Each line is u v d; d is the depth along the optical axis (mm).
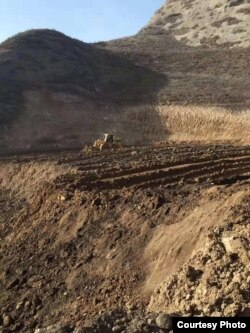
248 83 48469
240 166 21703
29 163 25578
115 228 14156
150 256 12414
